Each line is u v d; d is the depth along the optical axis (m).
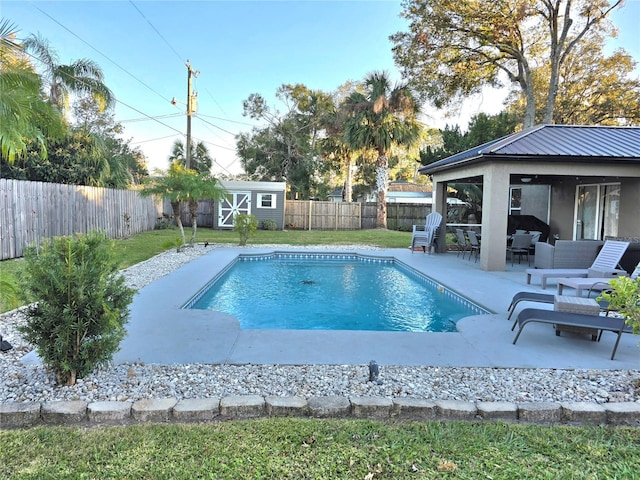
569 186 12.33
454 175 11.13
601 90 21.33
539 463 2.28
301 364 3.67
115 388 3.11
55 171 13.48
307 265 11.20
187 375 3.39
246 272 10.04
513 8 17.05
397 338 4.44
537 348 4.19
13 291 3.71
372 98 19.98
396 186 34.31
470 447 2.42
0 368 3.49
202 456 2.30
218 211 20.88
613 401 3.04
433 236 12.32
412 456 2.33
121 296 3.30
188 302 6.16
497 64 19.34
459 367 3.67
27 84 4.81
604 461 2.32
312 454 2.34
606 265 7.17
